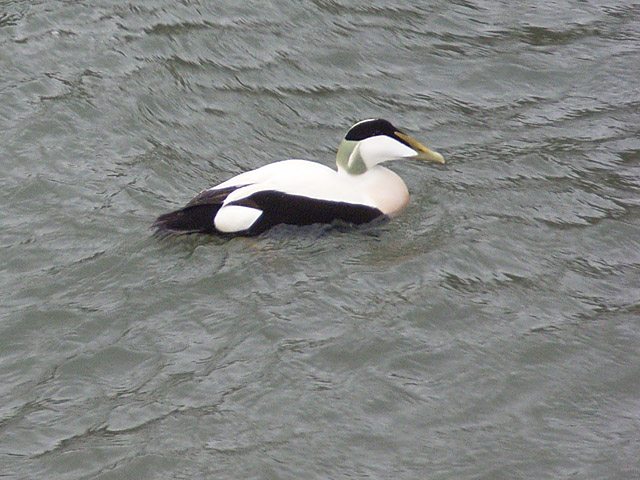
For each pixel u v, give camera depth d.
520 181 13.71
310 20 17.38
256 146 14.47
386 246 12.05
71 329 10.49
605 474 8.84
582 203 13.21
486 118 15.34
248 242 11.91
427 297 11.06
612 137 14.86
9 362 10.07
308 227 12.12
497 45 17.03
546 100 15.83
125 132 14.38
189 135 14.52
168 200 12.93
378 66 16.44
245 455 8.98
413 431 9.29
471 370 10.03
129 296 10.98
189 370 9.95
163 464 8.87
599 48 17.03
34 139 13.95
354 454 9.02
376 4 17.94
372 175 12.77
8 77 15.30
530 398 9.72
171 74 15.80
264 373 9.91
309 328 10.55
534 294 11.25
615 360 10.23
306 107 15.41
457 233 12.34
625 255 12.14
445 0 18.22
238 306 10.86
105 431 9.25
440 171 13.92
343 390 9.74
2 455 8.99
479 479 8.77
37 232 12.03
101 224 12.23
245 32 16.95
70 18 16.97
